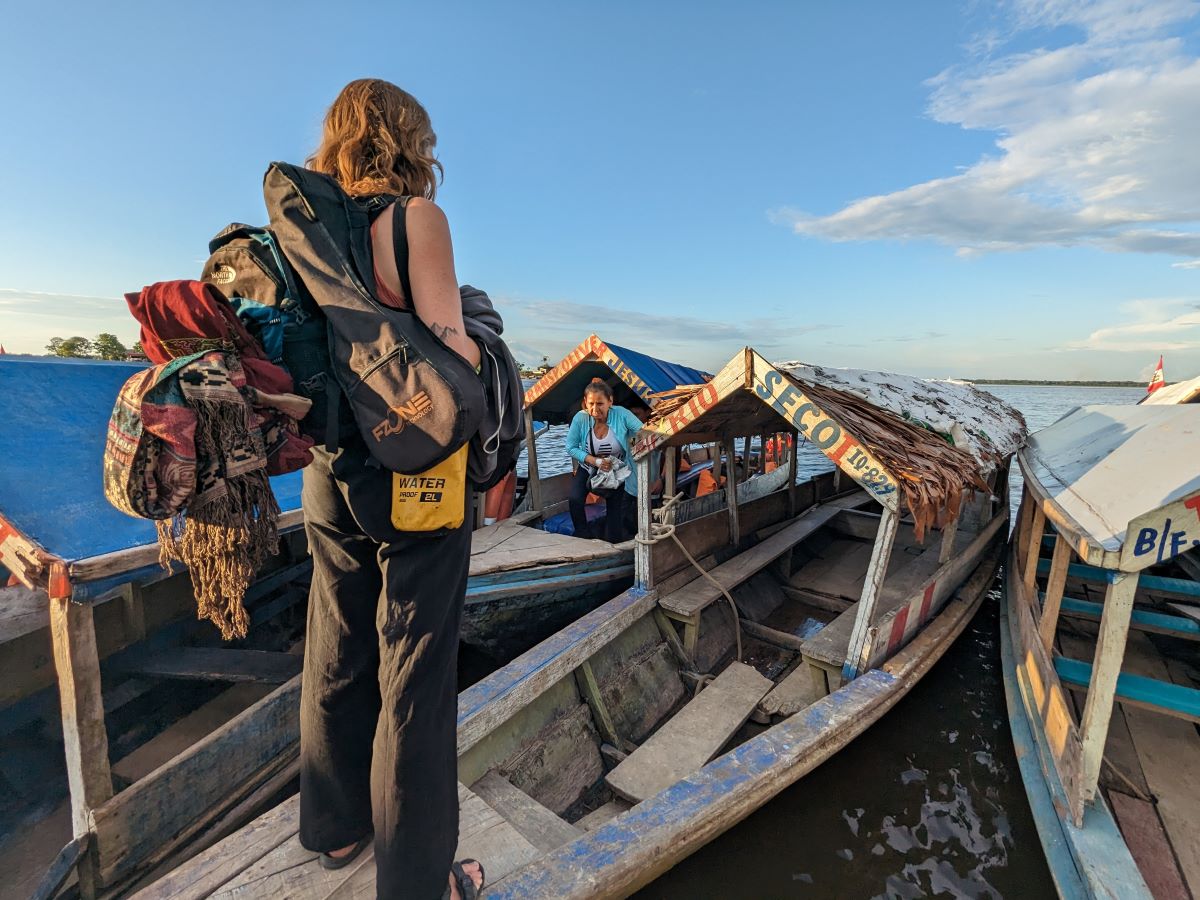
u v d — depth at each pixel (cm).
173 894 185
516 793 290
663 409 475
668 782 328
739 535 587
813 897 296
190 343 118
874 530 704
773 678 470
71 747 231
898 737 396
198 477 117
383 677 150
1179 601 533
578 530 576
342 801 182
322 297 123
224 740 276
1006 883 302
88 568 234
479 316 154
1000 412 744
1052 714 310
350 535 156
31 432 310
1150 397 932
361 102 141
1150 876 262
